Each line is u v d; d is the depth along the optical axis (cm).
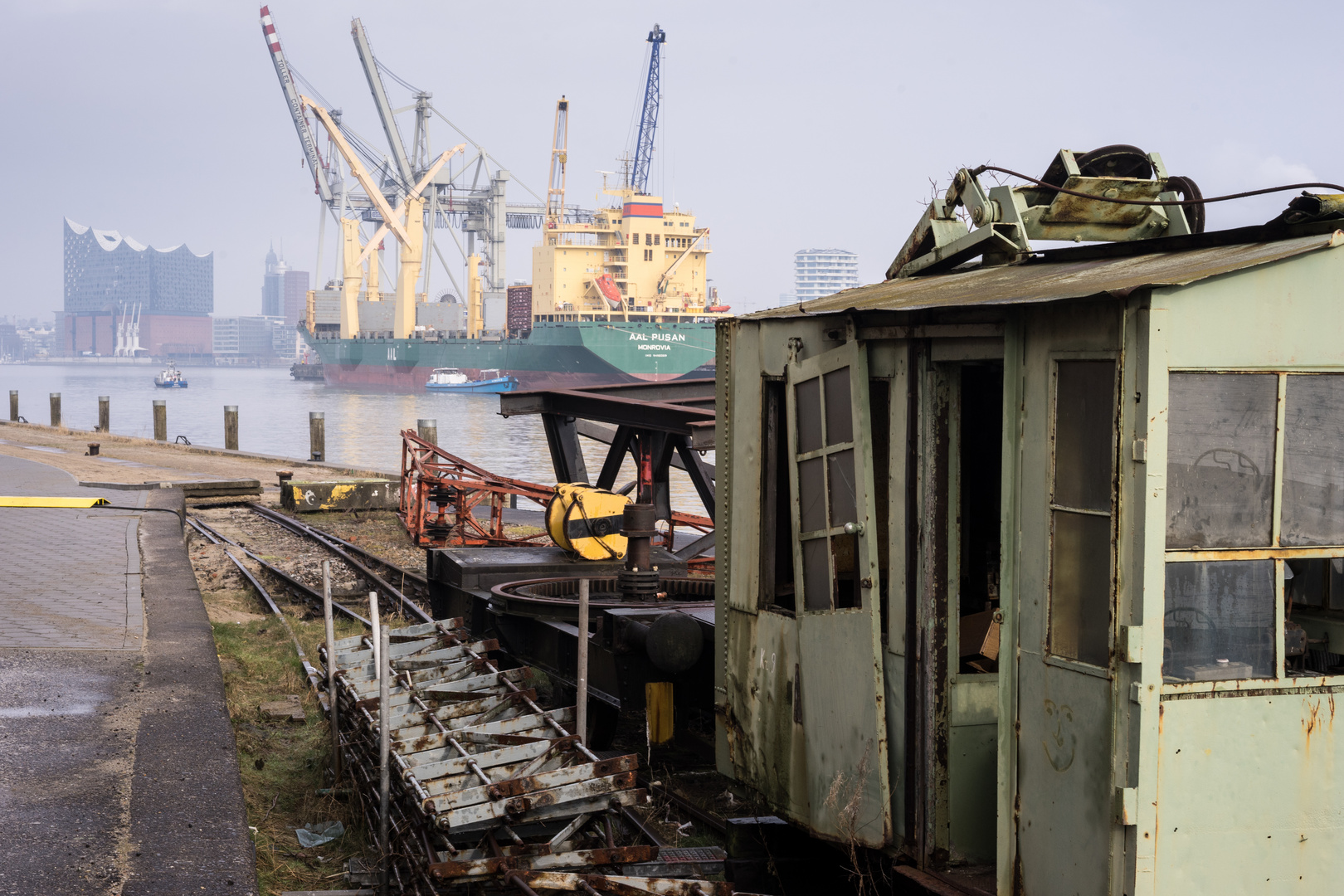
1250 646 356
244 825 465
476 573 934
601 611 766
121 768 522
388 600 1330
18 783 495
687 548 1041
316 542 1864
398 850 496
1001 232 491
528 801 468
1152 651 336
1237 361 346
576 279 12219
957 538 435
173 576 1097
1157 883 341
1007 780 389
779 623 521
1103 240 527
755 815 555
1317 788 362
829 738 481
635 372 11062
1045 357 371
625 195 12106
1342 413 366
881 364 455
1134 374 336
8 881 393
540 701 853
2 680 664
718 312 12056
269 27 14300
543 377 11881
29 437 3925
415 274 14050
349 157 13738
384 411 9488
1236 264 342
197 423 7862
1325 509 366
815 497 493
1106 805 347
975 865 439
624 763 495
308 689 863
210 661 743
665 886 437
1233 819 351
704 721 759
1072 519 362
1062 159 515
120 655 744
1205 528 349
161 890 395
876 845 446
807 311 495
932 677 434
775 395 538
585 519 978
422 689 628
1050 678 370
